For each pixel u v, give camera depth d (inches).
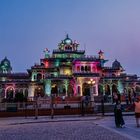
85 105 1312.7
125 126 724.7
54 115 1269.7
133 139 488.7
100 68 2955.2
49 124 853.8
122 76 3009.4
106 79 2955.2
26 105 1307.8
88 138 506.6
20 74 3486.7
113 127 708.7
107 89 2972.4
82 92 2669.8
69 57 3260.3
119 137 515.2
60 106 1396.4
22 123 900.6
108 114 1203.9
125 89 3221.0
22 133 613.3
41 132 626.2
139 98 708.7
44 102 1449.3
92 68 2849.4
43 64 3275.1
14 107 1262.3
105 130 643.5
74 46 3503.9
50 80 2832.2
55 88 2881.4
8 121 978.7
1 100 1855.3
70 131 633.6
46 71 3203.7
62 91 2842.0
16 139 511.8
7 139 513.3
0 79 3371.1
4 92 3080.7
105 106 1443.2
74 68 2837.1
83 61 2834.6
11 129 715.4
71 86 2842.0
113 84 2979.8
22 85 3142.2
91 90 1952.5
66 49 3464.6
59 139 500.4
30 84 3095.5
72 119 1018.7
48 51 3373.5
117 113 706.8
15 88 3120.1
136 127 695.1
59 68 3093.0
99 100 2016.5
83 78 2691.9
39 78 3186.5
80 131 629.3
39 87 3110.2
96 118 1045.2
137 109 699.4
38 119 1063.6
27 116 1243.2
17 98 1873.8
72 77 2812.5
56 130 662.5
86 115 1229.7
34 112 1264.8
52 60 3257.9
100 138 503.8
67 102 1483.8
